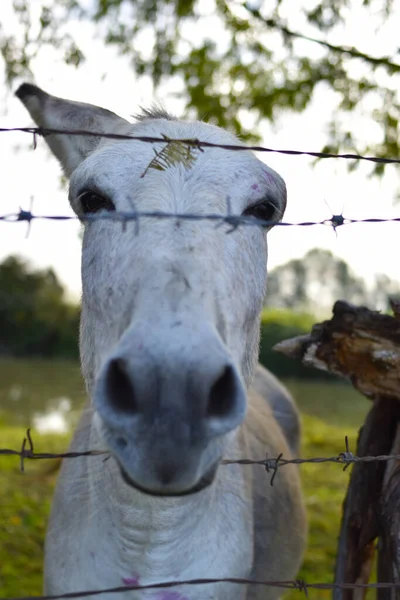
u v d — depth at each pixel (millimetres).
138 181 1646
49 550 2117
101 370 1283
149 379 1204
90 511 1946
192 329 1251
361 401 14258
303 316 22500
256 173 1770
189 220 1525
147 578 1841
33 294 28172
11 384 15453
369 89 4270
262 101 4465
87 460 2055
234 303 1551
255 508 2498
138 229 1524
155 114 2273
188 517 1829
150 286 1350
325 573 4172
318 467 6805
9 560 4031
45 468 3811
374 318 2035
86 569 1921
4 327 27641
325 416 11688
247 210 1742
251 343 1812
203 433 1226
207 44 4660
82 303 1889
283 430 3658
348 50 4078
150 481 1240
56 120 2297
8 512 4688
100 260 1636
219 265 1484
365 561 2143
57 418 10477
